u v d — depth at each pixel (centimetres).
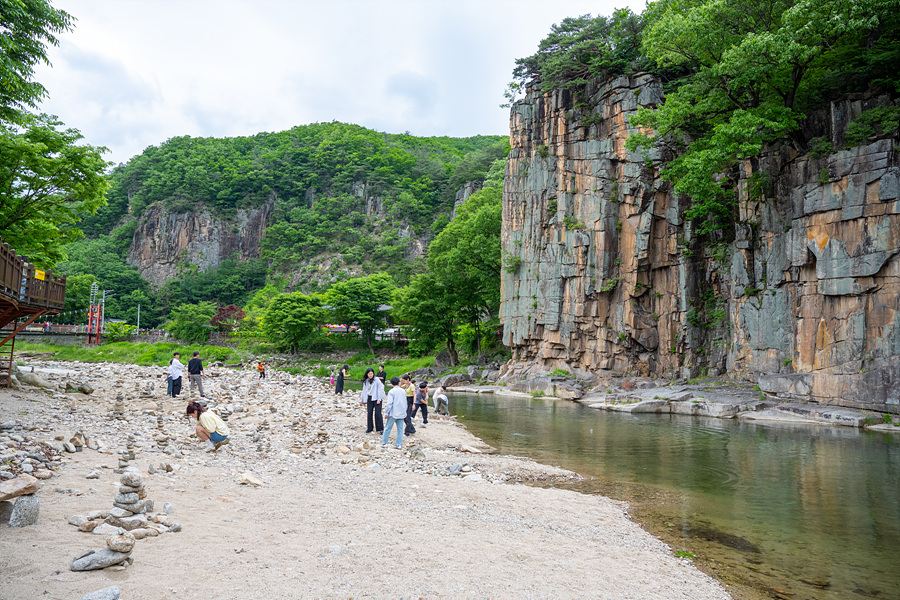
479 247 5925
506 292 5197
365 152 18812
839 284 2794
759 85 3186
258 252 17088
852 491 1262
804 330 3031
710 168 3148
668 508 1112
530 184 5038
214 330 8812
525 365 4969
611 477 1393
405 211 15738
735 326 3662
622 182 4472
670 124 3350
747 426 2444
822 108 3133
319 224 16562
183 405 1916
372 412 1745
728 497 1203
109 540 548
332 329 8131
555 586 642
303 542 688
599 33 4712
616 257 4525
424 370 5647
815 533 960
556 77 4897
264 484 976
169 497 816
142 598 488
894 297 2612
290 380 3575
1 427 1090
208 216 16812
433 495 1041
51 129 2234
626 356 4428
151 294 14125
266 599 516
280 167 18912
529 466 1480
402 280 12788
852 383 2703
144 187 17850
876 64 2859
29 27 1642
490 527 863
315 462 1238
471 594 584
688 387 3453
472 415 2741
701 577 748
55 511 672
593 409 3173
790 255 3080
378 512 872
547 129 4972
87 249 15312
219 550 627
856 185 2741
